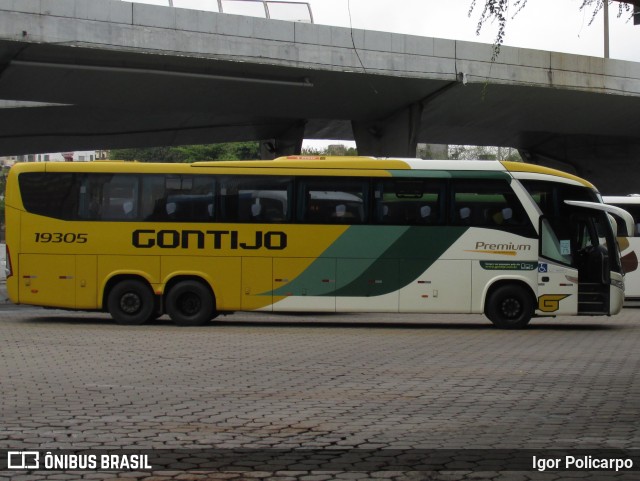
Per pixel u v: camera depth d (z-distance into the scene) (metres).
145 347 14.10
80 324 18.70
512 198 18.19
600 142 46.31
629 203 26.92
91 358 12.58
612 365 12.34
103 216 18.23
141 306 18.30
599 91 35.12
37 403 8.88
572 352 14.06
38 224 18.25
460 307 18.03
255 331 17.52
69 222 18.23
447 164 18.31
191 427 7.76
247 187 18.28
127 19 25.59
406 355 13.41
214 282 18.11
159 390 9.77
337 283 18.09
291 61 28.38
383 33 29.91
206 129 40.91
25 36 24.03
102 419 8.08
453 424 7.99
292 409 8.69
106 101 31.22
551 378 10.99
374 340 15.84
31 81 27.84
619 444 7.18
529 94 34.16
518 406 8.95
